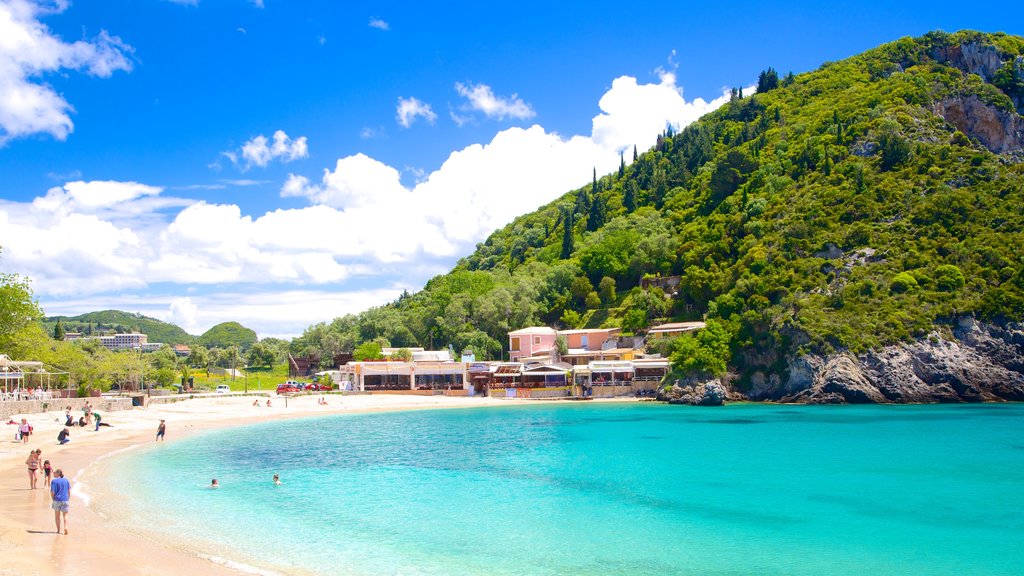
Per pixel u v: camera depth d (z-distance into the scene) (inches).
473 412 4037.9
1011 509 1469.0
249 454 2260.1
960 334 4249.5
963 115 6230.3
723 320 4793.3
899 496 1604.3
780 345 4389.8
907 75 6919.3
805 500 1561.3
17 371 3486.7
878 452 2274.9
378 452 2330.2
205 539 1162.6
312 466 2018.9
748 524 1346.0
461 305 6796.3
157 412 3718.0
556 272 7032.5
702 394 4311.0
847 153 5925.2
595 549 1167.0
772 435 2763.3
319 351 7470.5
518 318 6614.2
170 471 1882.4
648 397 4763.8
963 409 3737.7
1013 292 4298.7
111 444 2428.6
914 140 5659.5
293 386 5216.5
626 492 1648.6
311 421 3506.4
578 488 1699.1
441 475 1876.2
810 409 3858.3
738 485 1740.9
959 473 1889.8
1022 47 6924.2
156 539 1141.1
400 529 1282.0
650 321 5787.4
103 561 978.7
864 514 1427.2
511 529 1293.1
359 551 1127.6
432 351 6215.6
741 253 5413.4
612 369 4945.9
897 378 4089.6
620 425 3201.3
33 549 1026.7
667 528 1309.1
